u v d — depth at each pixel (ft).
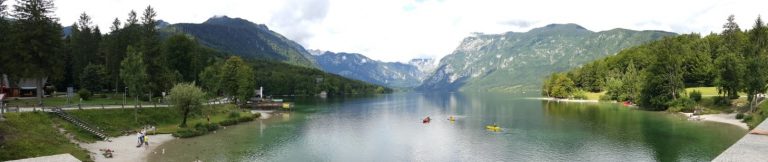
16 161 150.92
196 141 254.88
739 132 276.82
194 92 298.97
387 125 358.23
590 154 218.79
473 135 290.97
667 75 461.78
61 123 236.02
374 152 231.71
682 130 293.64
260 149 233.96
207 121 331.98
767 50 467.93
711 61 568.41
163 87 415.64
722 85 416.46
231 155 214.69
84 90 386.73
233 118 365.40
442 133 304.30
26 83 435.12
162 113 326.03
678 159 202.18
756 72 357.41
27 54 286.46
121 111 299.58
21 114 226.79
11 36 288.92
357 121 391.65
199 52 595.47
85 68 465.47
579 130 305.53
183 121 301.43
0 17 324.80
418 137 285.02
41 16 295.89
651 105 488.44
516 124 351.05
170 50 476.13
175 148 228.63
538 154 220.43
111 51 463.83
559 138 269.85
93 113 277.23
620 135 277.44
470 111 515.50
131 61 324.19
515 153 223.92
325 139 274.77
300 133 301.22
